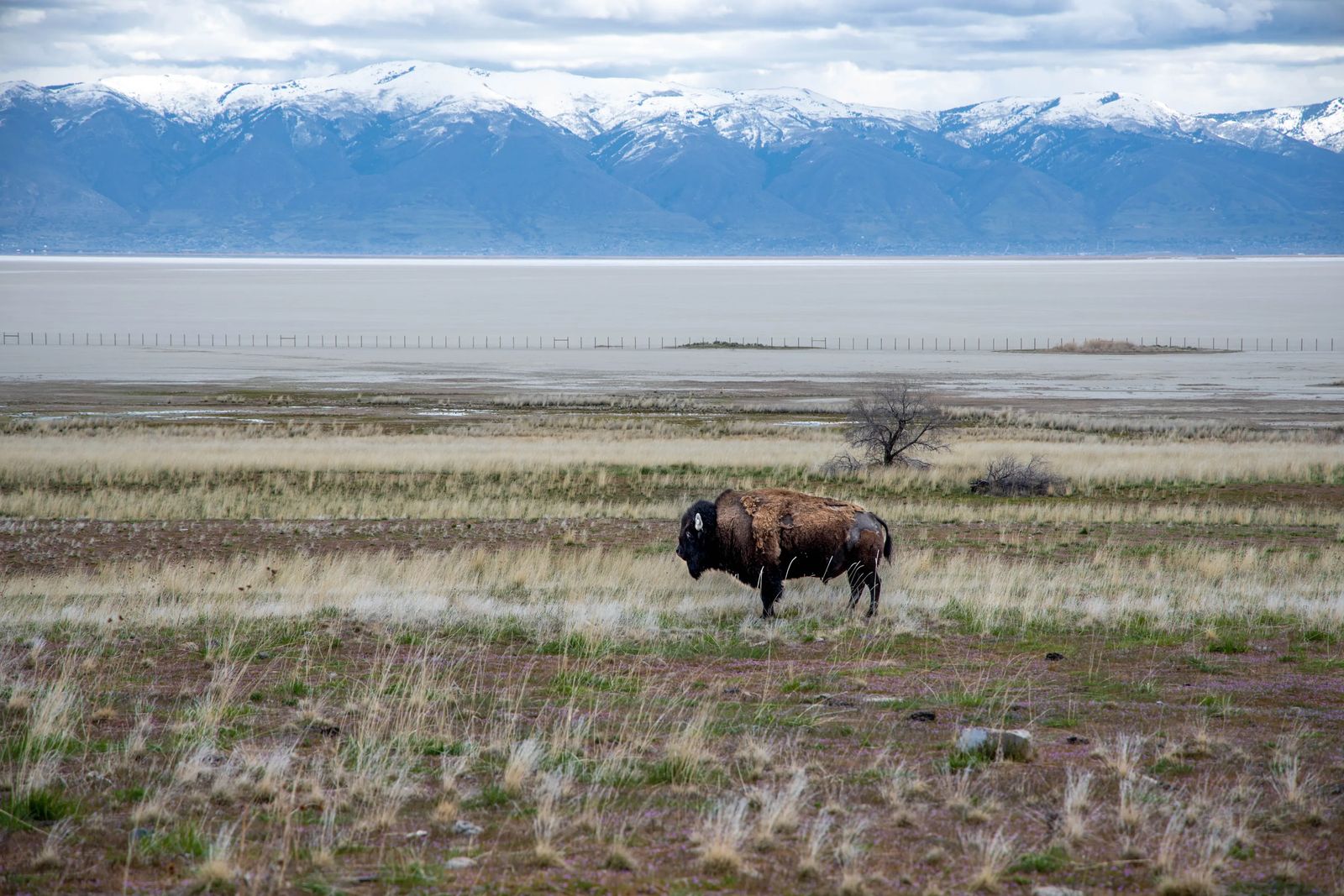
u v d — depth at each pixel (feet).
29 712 97.86
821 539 152.56
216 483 392.06
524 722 100.68
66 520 309.63
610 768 86.17
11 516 313.73
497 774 86.28
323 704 104.73
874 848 72.08
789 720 101.45
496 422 636.48
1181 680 118.42
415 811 78.89
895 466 432.66
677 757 86.84
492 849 71.77
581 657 129.29
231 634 132.05
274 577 196.75
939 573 198.59
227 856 68.08
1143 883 67.46
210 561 245.24
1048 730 99.04
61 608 163.73
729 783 84.99
